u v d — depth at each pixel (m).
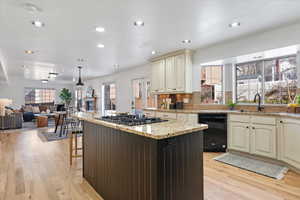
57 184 2.36
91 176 2.36
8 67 6.02
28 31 2.85
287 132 2.63
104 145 2.06
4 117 6.43
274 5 2.13
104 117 2.36
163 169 1.39
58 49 3.89
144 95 5.87
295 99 3.05
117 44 3.59
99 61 5.20
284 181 2.31
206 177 2.46
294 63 3.27
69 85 11.37
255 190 2.10
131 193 1.62
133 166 1.60
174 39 3.33
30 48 3.79
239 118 3.29
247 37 3.23
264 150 2.94
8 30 2.80
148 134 1.36
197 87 4.18
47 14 2.29
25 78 9.38
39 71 6.91
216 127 3.57
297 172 2.54
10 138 5.07
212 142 3.60
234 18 2.48
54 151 3.81
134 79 6.32
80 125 3.82
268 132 2.89
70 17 2.39
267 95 3.64
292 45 2.71
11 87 9.30
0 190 2.17
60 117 6.04
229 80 4.16
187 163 1.61
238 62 3.98
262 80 3.71
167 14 2.34
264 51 3.04
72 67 6.09
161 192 1.38
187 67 4.05
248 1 2.03
